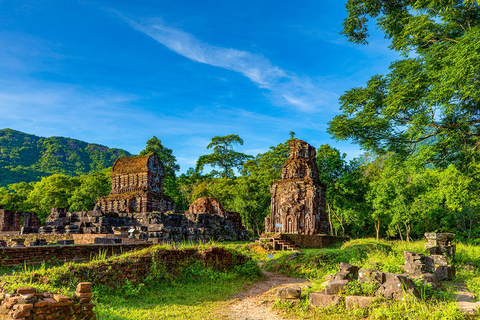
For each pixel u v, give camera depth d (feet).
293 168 101.30
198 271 42.34
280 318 27.25
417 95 59.31
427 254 45.19
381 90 67.41
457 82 48.39
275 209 100.89
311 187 96.73
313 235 84.89
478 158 61.62
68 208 176.96
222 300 33.58
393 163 70.64
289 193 98.63
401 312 24.63
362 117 67.41
